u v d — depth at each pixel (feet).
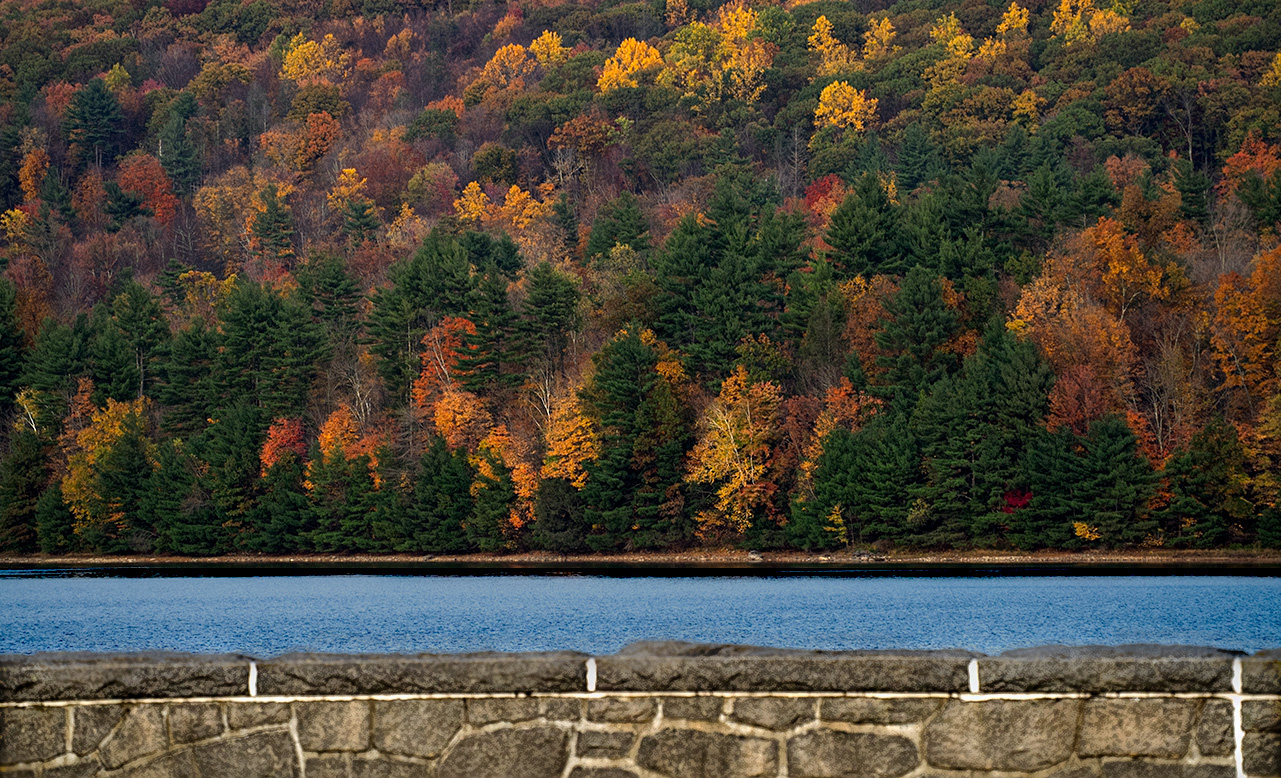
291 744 28.91
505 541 313.73
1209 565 249.75
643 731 28.81
